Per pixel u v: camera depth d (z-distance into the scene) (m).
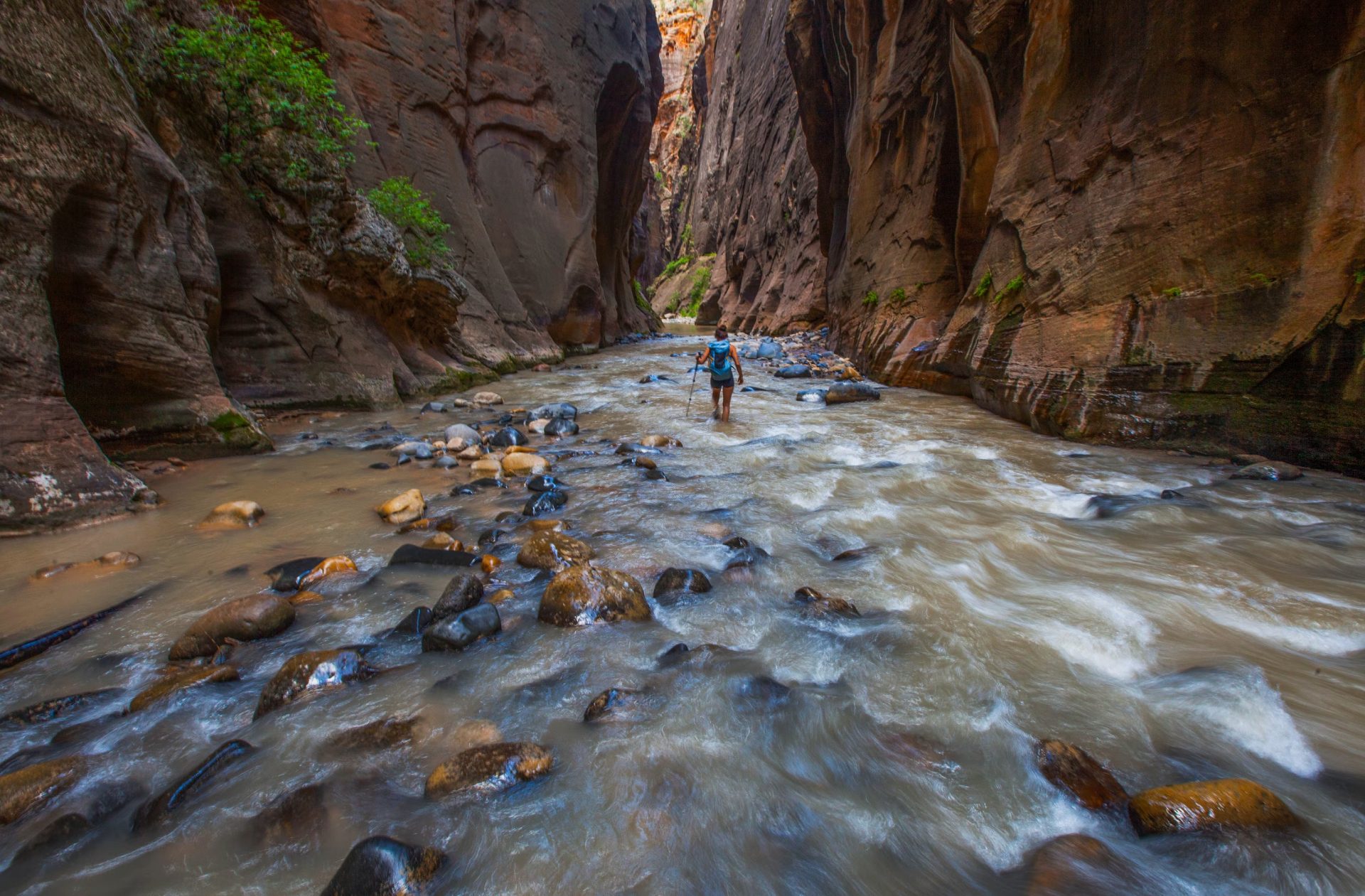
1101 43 6.82
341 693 2.27
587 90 19.98
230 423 5.91
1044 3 7.26
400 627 2.74
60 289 4.59
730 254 40.88
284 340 7.94
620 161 24.97
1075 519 4.19
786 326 26.33
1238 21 5.36
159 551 3.63
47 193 4.29
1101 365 6.36
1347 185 4.75
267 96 7.89
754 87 40.00
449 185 14.07
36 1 4.51
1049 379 6.96
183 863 1.57
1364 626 2.74
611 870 1.55
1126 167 6.41
